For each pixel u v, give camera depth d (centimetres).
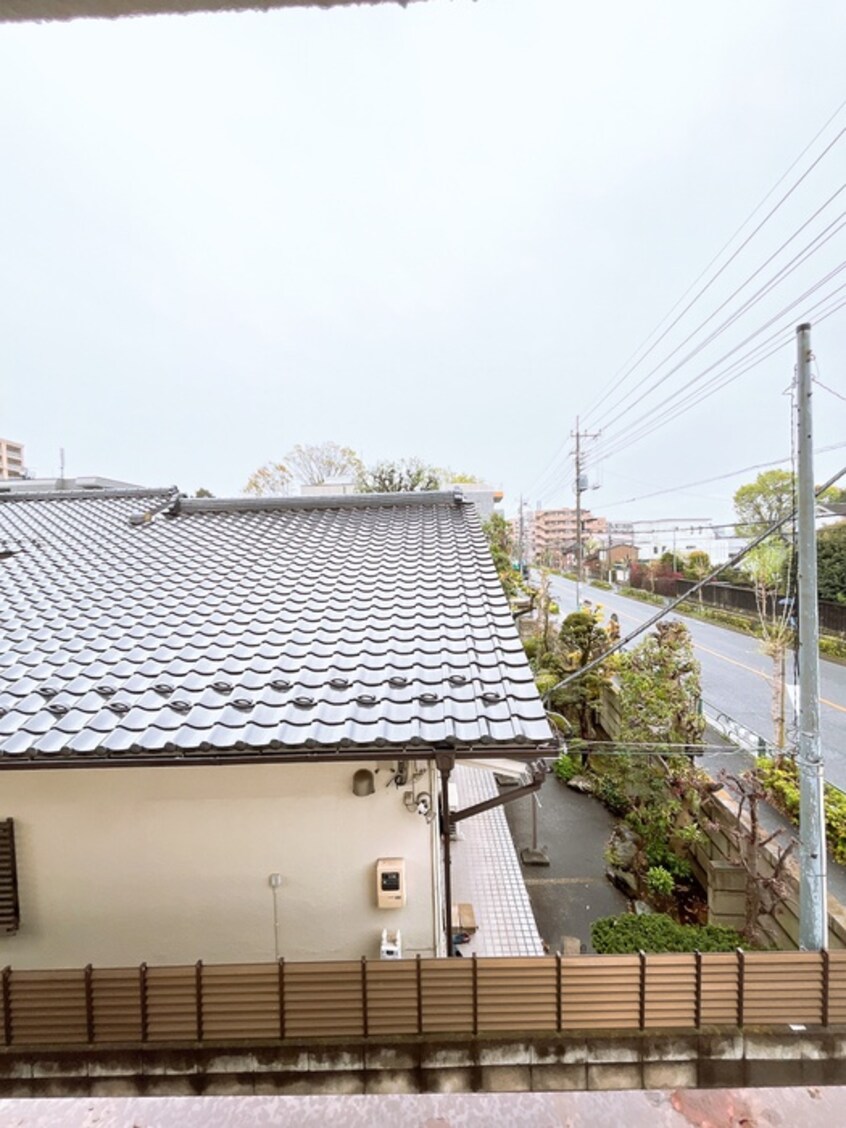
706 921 595
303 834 379
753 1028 359
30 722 330
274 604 481
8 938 380
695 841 634
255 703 342
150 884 378
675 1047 356
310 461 2567
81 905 378
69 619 459
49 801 376
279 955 380
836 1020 359
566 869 711
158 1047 347
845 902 493
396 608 467
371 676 368
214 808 378
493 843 666
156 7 74
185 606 480
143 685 366
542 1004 359
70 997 347
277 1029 351
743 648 1372
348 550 614
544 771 370
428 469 2281
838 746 744
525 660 389
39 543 649
